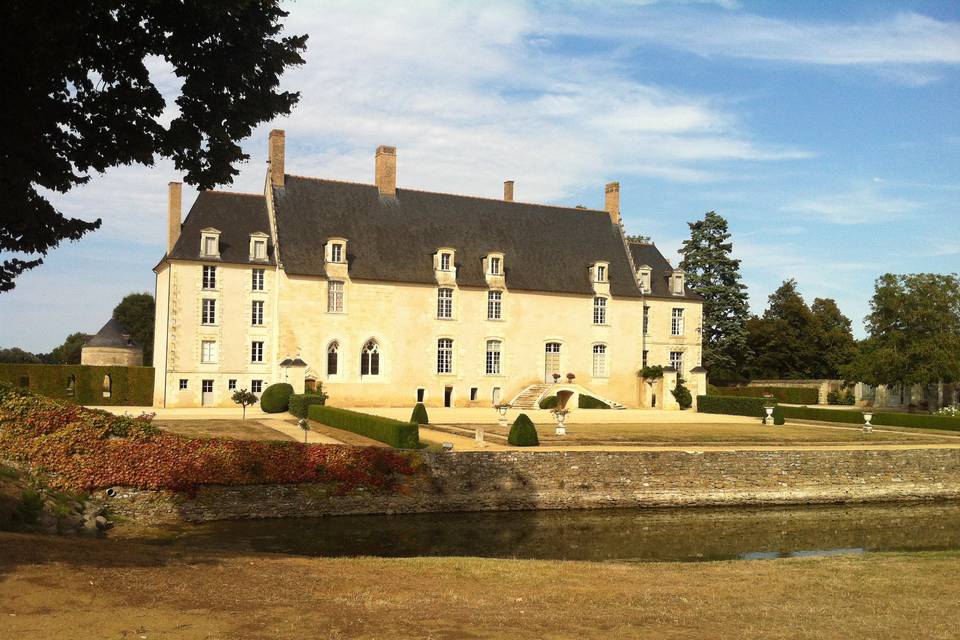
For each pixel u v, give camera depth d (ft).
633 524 87.10
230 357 164.45
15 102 44.06
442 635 31.73
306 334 167.84
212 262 162.81
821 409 175.73
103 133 48.11
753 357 256.73
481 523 84.02
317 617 33.45
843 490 105.60
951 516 97.91
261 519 80.74
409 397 177.58
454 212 193.88
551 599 40.65
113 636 29.14
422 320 179.63
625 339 201.05
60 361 319.06
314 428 117.19
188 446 80.74
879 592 44.88
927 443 124.36
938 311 190.49
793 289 276.82
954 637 34.73
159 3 43.96
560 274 196.34
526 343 190.19
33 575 36.40
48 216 50.24
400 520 83.71
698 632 34.06
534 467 93.91
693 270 249.75
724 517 93.35
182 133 48.03
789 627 35.60
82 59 45.85
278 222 171.12
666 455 99.45
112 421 78.79
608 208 215.31
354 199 183.21
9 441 73.67
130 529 72.28
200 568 42.88
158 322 171.22
